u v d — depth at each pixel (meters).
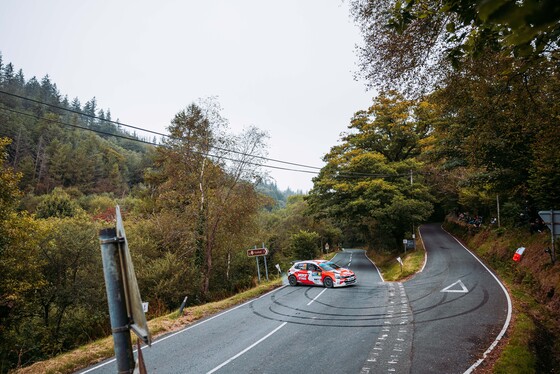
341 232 64.12
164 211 26.20
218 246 26.77
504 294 14.98
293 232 53.56
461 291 16.22
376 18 8.53
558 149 10.42
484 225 33.19
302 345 10.52
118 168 99.75
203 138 23.91
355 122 40.31
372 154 34.66
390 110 37.91
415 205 31.83
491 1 0.93
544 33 2.62
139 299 2.02
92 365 10.64
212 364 9.48
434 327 11.25
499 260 22.17
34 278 15.50
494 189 23.31
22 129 84.88
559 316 11.80
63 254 17.23
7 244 14.42
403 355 9.10
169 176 25.89
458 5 3.39
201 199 24.44
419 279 21.06
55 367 10.31
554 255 15.39
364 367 8.55
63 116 126.19
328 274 21.20
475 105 11.16
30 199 53.16
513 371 7.61
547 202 19.14
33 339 15.40
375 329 11.58
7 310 15.05
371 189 32.66
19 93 124.81
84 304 17.16
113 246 2.37
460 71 8.66
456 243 34.72
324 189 36.25
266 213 67.25
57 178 78.06
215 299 24.22
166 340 12.12
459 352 9.02
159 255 25.16
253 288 22.94
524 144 17.47
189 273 22.78
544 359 8.73
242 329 12.82
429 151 25.91
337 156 39.50
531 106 8.91
